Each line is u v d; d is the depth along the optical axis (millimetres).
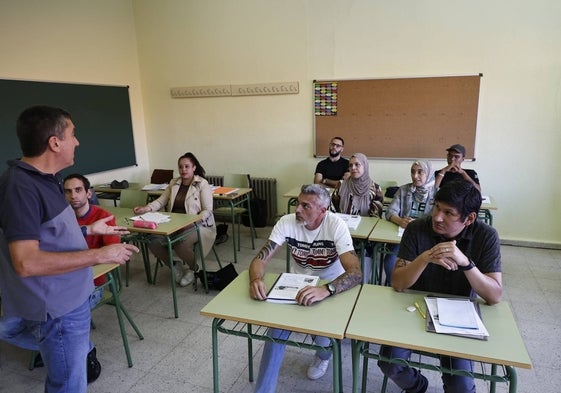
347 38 4375
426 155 4332
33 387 2104
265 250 1941
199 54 5055
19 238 1223
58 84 4230
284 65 4691
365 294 1663
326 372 2162
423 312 1499
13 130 3812
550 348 2328
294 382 2084
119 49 5039
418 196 2963
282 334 1688
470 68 4016
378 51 4285
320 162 4535
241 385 2082
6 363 2307
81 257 1348
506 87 3945
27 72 3920
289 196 4062
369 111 4438
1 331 1726
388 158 4477
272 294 1645
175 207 3605
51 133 1314
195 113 5254
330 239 1934
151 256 4062
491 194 4211
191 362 2293
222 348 2424
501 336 1324
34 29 3959
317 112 4648
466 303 1510
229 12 4805
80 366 1498
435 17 4027
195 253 3322
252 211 4684
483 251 1529
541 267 3576
